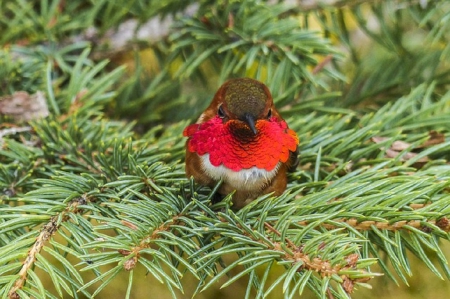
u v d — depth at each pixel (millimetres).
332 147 975
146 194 948
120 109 1023
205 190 959
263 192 954
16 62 998
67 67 1010
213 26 1007
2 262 908
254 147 947
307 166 978
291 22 996
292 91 1001
